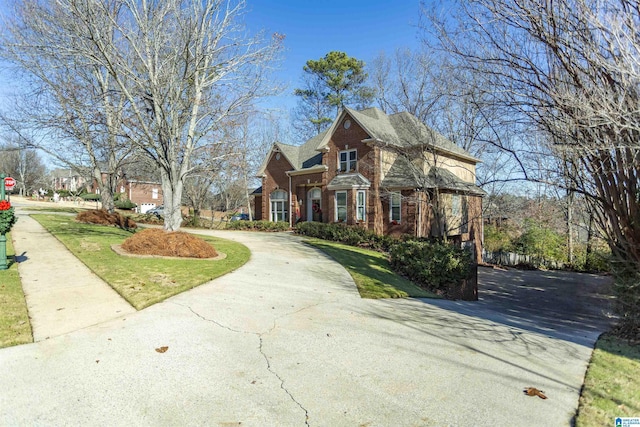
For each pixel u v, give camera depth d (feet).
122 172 71.77
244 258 36.50
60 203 129.59
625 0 14.67
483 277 52.39
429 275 34.12
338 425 10.26
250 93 45.09
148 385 12.12
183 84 40.75
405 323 20.29
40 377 12.28
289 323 18.92
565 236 66.90
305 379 12.94
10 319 16.79
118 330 16.58
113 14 37.63
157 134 40.32
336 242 57.98
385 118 73.31
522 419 10.72
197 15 38.78
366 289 28.25
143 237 34.86
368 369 13.92
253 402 11.34
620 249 19.11
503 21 18.75
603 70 15.52
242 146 82.64
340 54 114.32
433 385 12.78
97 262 29.30
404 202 60.80
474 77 29.12
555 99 17.15
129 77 36.96
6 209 25.77
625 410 11.23
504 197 56.18
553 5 16.69
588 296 38.73
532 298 37.55
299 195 81.41
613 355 16.30
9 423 9.87
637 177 17.10
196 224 84.94
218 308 20.43
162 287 23.41
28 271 26.05
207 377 12.82
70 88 45.70
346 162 68.95
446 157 65.36
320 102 121.70
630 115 14.32
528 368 14.56
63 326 16.69
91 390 11.67
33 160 177.68
